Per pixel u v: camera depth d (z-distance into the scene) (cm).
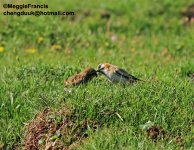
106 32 3338
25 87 1888
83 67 2061
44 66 2045
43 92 1828
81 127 1653
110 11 3756
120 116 1648
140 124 1641
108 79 1845
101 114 1670
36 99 1781
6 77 1995
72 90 1769
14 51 2778
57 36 3038
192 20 3534
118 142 1569
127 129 1605
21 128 1708
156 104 1692
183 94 1730
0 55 2733
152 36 3344
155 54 2866
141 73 2041
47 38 3003
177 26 3491
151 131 1616
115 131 1600
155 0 3966
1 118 1758
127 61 2530
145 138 1569
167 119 1648
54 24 3144
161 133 1614
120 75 1800
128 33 3384
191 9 3825
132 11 3784
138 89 1744
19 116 1748
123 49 2988
